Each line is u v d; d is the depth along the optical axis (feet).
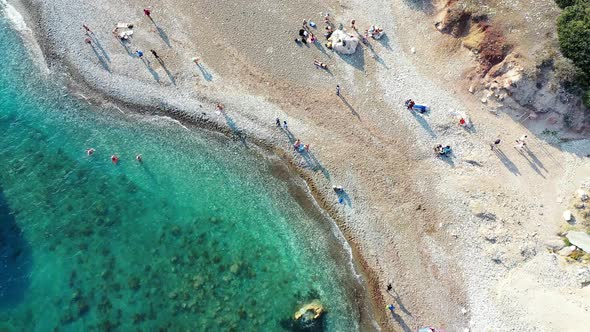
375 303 102.22
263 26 130.72
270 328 98.63
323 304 101.86
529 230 105.70
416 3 132.05
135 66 125.80
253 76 124.47
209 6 133.69
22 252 104.01
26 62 129.08
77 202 110.83
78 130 120.78
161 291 101.14
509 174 112.57
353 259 106.52
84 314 98.02
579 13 112.06
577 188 109.60
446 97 120.98
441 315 100.42
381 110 120.37
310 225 110.32
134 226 108.58
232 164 117.19
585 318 93.25
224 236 108.58
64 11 133.28
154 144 119.14
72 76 126.52
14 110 123.34
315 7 133.28
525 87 112.27
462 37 124.06
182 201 112.78
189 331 97.19
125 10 132.77
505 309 98.99
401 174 113.80
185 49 127.75
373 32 127.95
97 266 103.09
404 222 109.09
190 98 122.52
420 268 104.63
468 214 108.88
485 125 117.80
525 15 116.88
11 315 97.19
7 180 112.68
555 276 100.17
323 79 123.95
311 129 118.73
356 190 112.27
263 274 104.58
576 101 110.52
